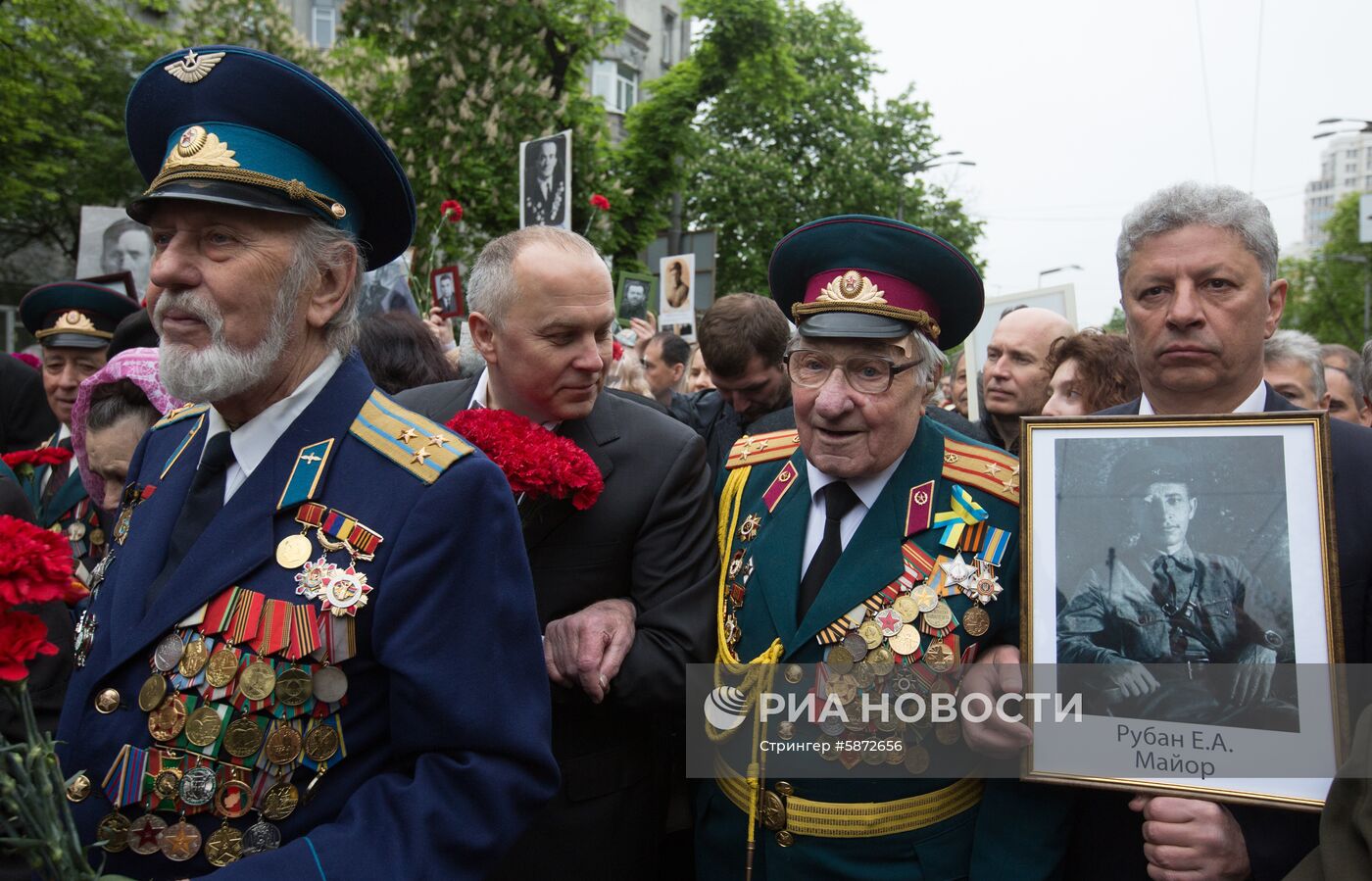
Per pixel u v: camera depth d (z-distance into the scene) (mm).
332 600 1554
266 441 1680
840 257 2312
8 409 5242
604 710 2396
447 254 12758
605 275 2402
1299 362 3232
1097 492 2082
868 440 2279
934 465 2393
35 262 19969
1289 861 1907
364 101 14117
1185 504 2025
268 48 18406
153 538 1711
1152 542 2031
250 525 1612
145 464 1941
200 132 1595
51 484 3713
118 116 18406
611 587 2432
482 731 1567
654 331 6555
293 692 1536
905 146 28469
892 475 2389
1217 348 2152
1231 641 1953
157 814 1522
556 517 2375
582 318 2334
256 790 1530
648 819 2504
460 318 6688
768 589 2371
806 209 26547
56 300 4051
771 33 15680
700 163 24016
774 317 4090
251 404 1690
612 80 25359
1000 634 2291
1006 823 2166
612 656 2221
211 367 1562
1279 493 1979
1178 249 2162
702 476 2541
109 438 2895
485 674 1595
